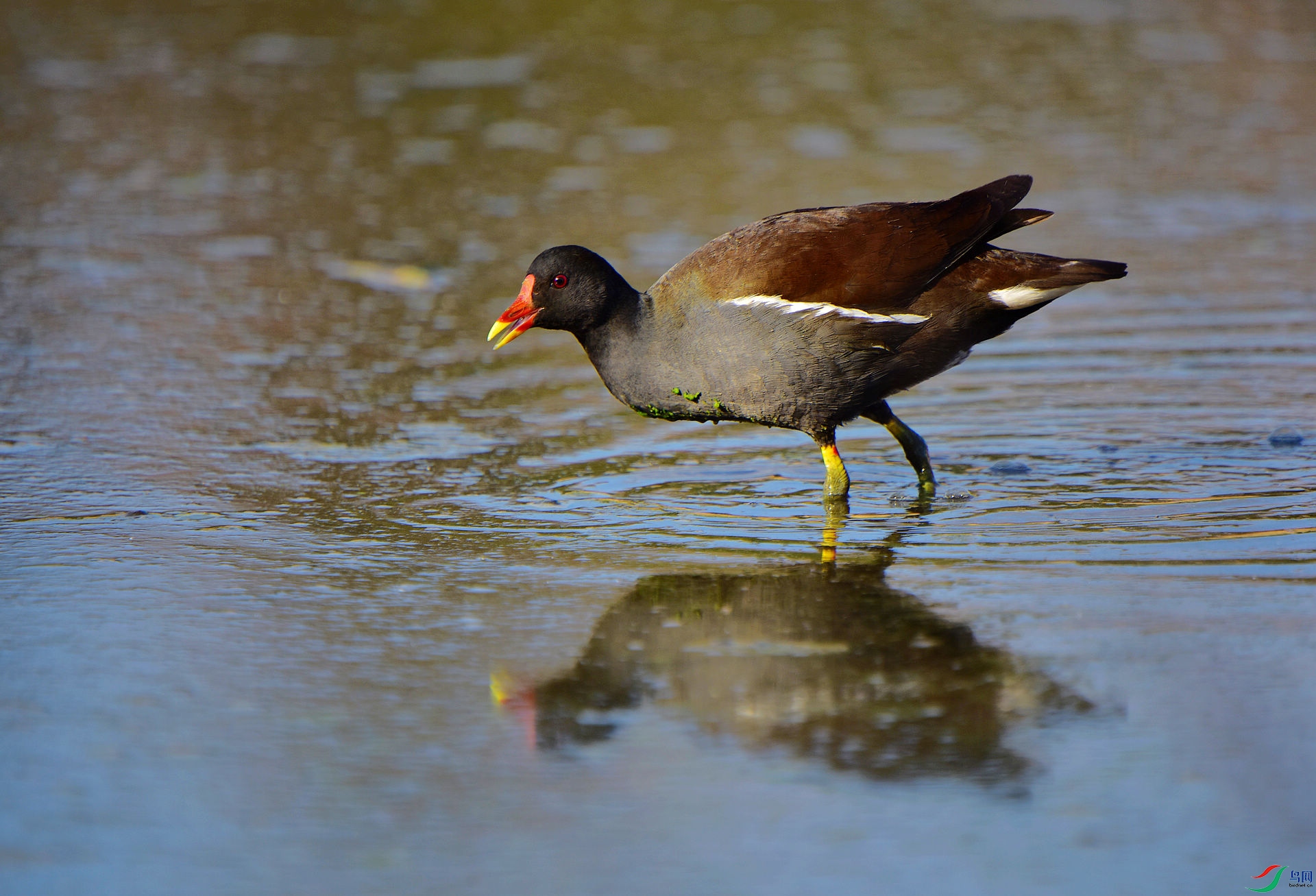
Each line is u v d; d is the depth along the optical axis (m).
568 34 26.27
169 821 6.46
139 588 9.09
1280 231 17.91
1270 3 28.42
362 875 6.04
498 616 8.63
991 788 6.62
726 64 24.84
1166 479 10.99
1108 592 8.72
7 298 15.92
